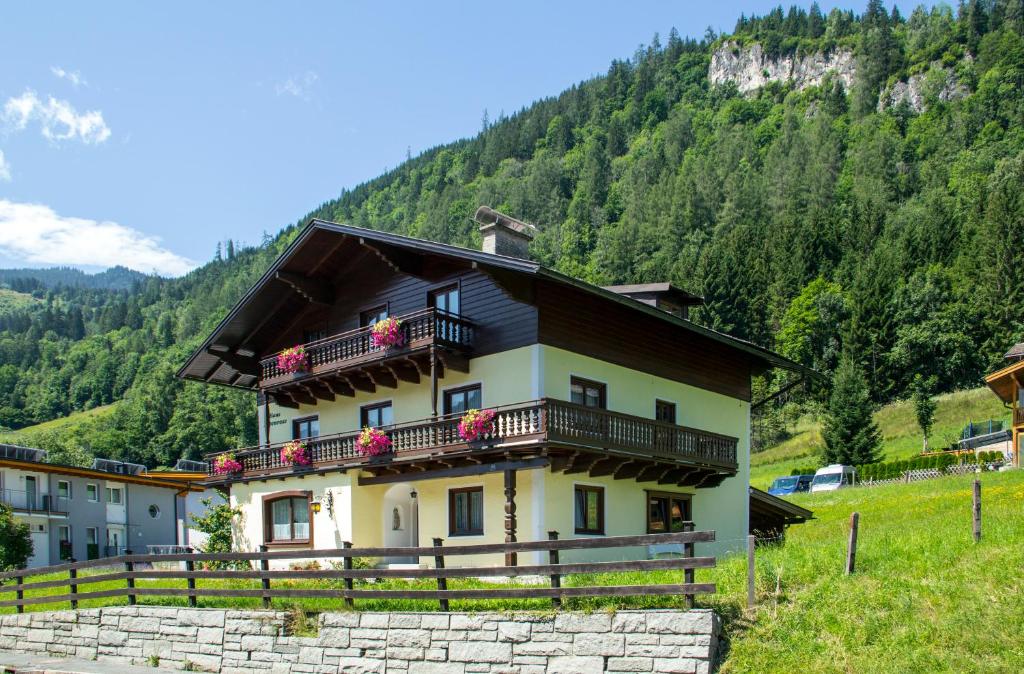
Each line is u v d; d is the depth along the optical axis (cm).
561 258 16238
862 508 3894
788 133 18838
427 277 2767
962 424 7956
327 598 1712
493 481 2506
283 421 3294
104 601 2142
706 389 3072
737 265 11612
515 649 1379
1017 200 10650
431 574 1526
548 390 2441
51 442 10731
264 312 3216
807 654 1239
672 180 17325
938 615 1266
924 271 10888
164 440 11119
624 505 2652
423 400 2741
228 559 1836
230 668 1728
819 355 10412
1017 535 1537
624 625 1297
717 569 1628
